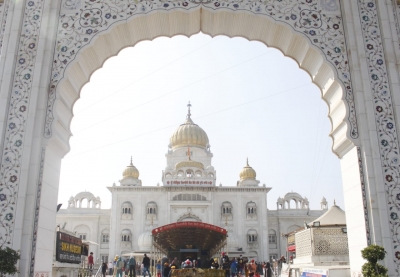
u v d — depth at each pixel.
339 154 11.02
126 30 11.15
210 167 54.38
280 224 52.94
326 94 11.29
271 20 10.87
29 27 10.40
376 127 9.87
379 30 10.69
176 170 53.06
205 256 35.38
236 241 47.91
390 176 9.53
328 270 13.90
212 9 10.92
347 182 10.55
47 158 9.73
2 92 9.69
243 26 11.50
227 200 51.38
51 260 10.01
